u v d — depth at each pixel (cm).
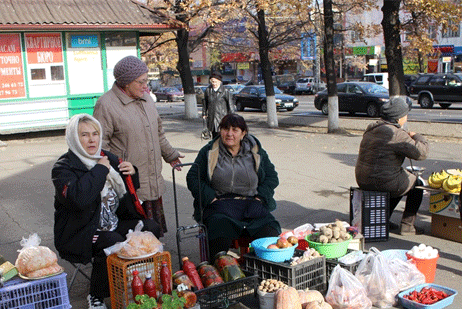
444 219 548
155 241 358
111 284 359
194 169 466
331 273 399
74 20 1338
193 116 2050
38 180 879
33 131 1427
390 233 577
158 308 327
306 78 4184
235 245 471
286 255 402
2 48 1312
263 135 1466
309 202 716
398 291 393
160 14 1486
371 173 538
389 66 1212
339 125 1656
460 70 4038
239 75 5566
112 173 382
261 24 1630
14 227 618
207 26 2070
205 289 364
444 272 458
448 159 1021
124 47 1462
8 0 1327
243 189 455
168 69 5194
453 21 1180
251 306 397
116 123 429
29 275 318
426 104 2389
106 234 374
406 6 1173
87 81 1432
